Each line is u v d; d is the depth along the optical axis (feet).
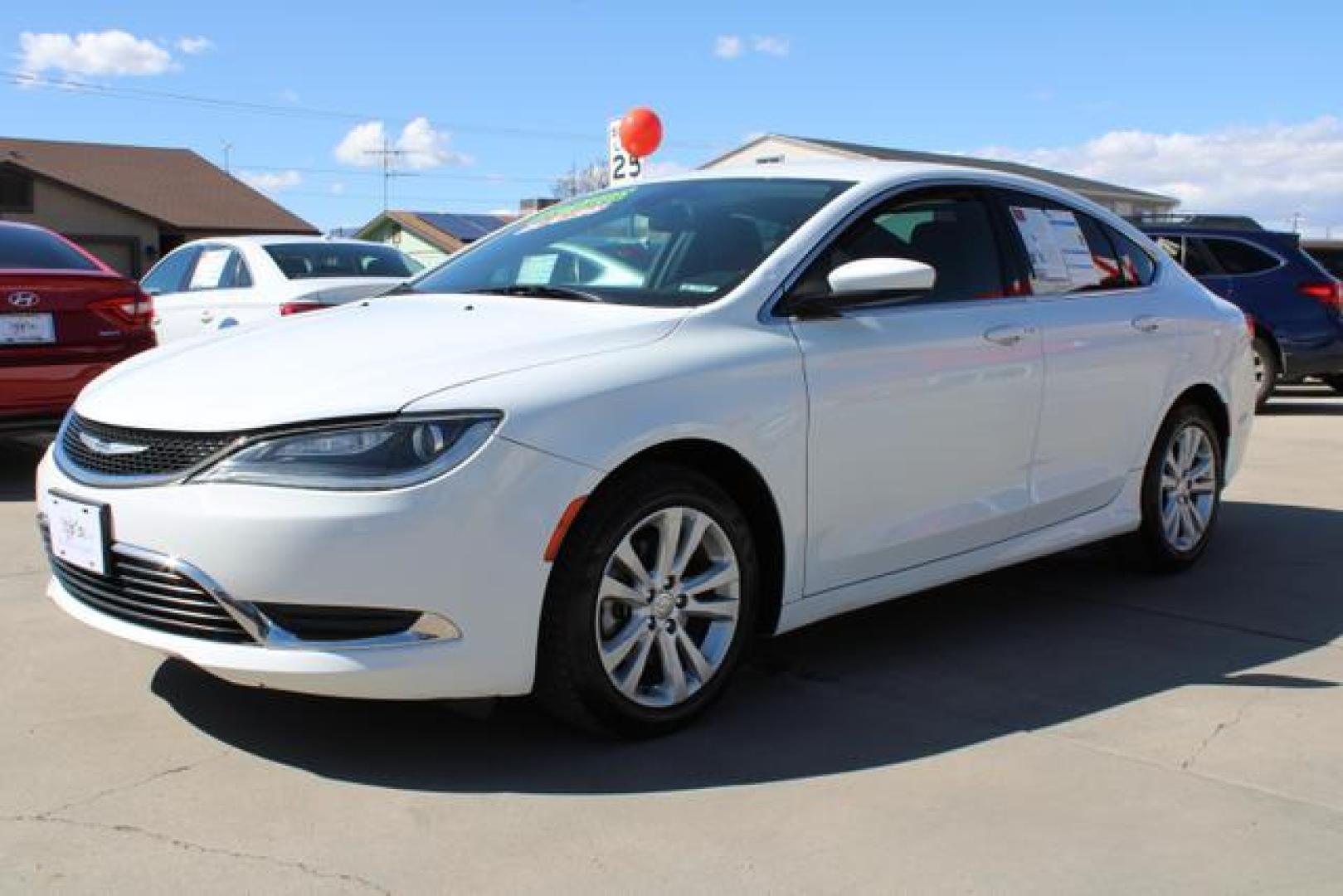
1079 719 12.07
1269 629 15.14
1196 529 17.85
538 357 10.90
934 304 13.83
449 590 9.98
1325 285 38.96
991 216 15.05
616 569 10.94
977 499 14.15
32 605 15.16
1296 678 13.29
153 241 106.01
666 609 11.32
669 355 11.37
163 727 11.50
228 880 8.84
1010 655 14.05
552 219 15.56
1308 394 46.85
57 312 22.09
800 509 12.20
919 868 9.14
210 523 9.92
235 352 11.87
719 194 14.33
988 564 14.40
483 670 10.20
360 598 9.83
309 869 9.02
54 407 22.21
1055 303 15.31
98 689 12.38
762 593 12.33
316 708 11.98
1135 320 16.29
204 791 10.22
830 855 9.32
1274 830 9.77
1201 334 17.46
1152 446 16.81
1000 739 11.53
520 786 10.41
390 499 9.78
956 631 14.94
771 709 12.23
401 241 129.29
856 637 14.69
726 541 11.63
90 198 102.17
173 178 120.16
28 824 9.63
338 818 9.80
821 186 13.97
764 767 10.83
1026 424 14.58
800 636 14.71
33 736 11.26
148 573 10.40
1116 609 15.93
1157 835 9.66
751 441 11.64
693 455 11.64
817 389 12.23
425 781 10.47
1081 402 15.34
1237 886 8.91
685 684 11.53
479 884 8.86
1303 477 25.94
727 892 8.79
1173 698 12.68
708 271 12.76
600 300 12.57
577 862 9.16
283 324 13.10
